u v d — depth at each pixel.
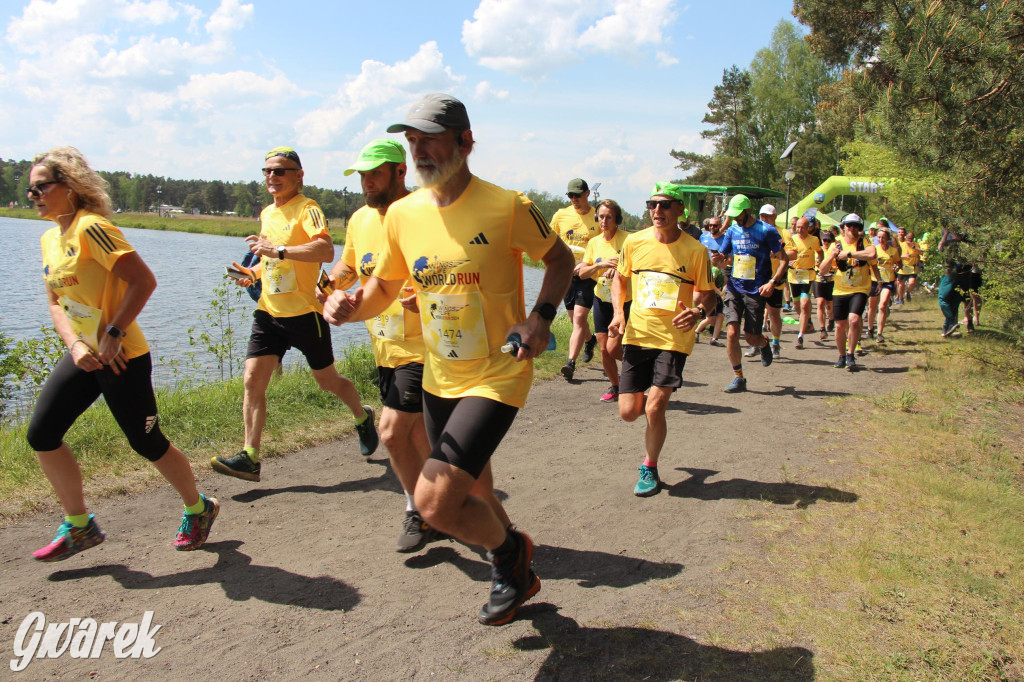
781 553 3.78
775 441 5.98
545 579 3.53
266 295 4.82
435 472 2.69
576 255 8.11
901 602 3.24
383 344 3.86
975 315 13.15
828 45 24.89
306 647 2.92
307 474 5.05
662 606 3.24
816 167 52.94
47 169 3.25
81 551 3.62
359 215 4.05
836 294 9.38
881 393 7.89
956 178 6.99
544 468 5.29
